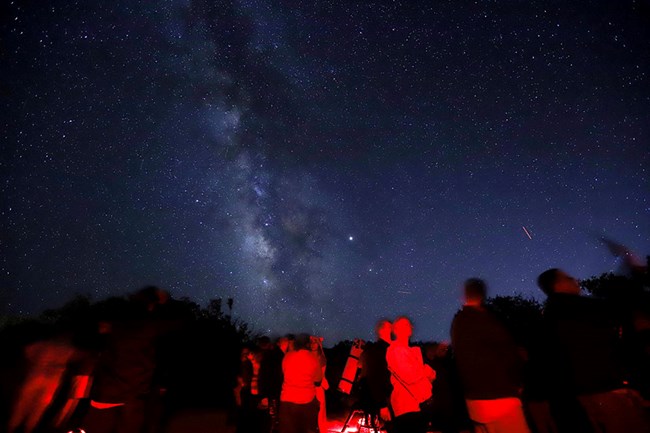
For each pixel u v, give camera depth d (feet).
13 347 20.26
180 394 47.75
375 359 21.91
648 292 14.57
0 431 19.16
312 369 18.03
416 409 15.43
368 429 26.91
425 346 26.11
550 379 12.94
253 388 28.30
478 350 11.98
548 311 12.80
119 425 15.25
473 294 12.67
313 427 17.92
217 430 33.40
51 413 21.03
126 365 15.33
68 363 20.30
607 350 11.80
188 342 48.49
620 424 11.35
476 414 11.96
